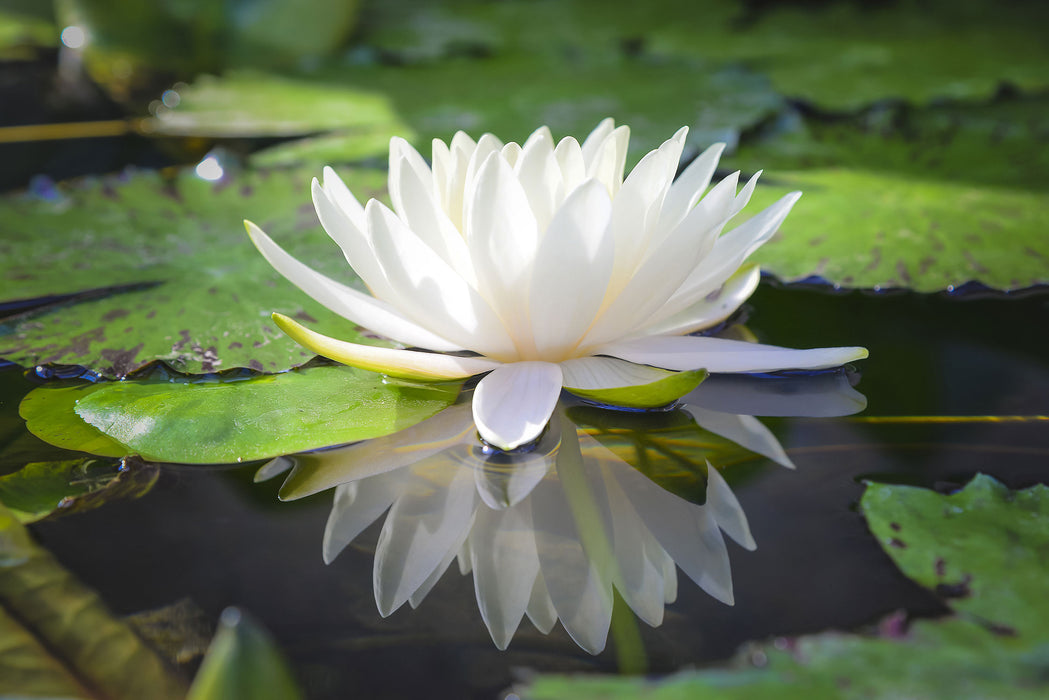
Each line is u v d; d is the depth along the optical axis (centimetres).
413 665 58
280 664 53
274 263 64
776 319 70
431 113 90
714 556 60
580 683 57
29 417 64
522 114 89
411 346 67
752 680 57
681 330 67
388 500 62
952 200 75
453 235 64
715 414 65
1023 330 69
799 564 60
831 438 64
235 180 76
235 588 60
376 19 136
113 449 63
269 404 65
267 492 62
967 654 58
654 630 59
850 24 127
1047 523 60
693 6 142
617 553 60
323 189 65
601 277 63
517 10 144
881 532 60
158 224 73
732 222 73
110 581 60
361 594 59
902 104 89
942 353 68
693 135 82
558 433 64
